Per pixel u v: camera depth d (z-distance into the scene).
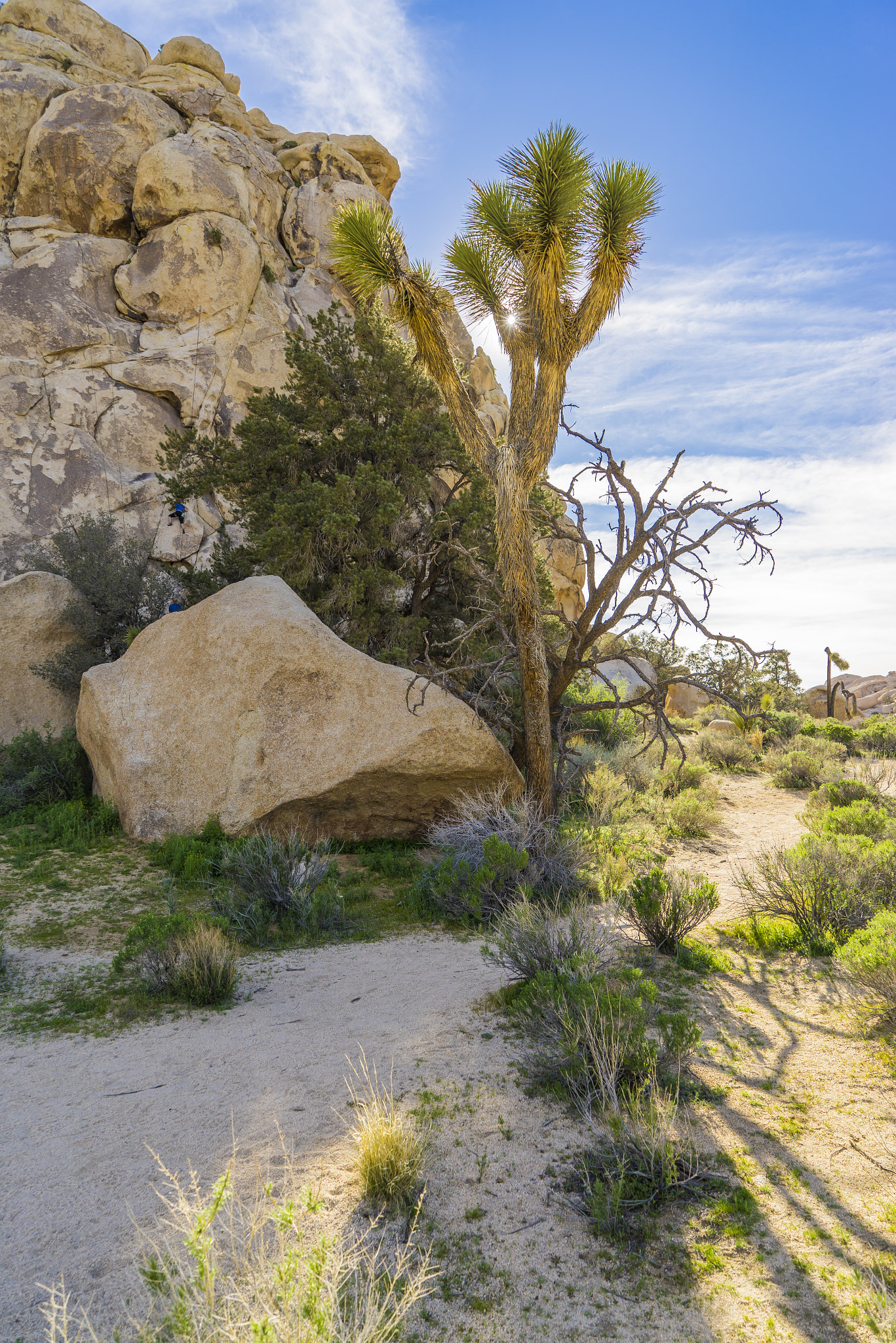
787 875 8.72
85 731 14.39
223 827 12.09
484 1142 4.06
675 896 7.41
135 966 7.37
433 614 20.59
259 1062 5.22
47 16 36.22
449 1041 5.44
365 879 11.39
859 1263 3.12
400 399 19.25
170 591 20.39
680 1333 2.77
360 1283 2.95
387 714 12.65
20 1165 3.91
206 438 19.55
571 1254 3.20
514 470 10.71
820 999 6.18
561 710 13.92
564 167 9.66
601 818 14.27
